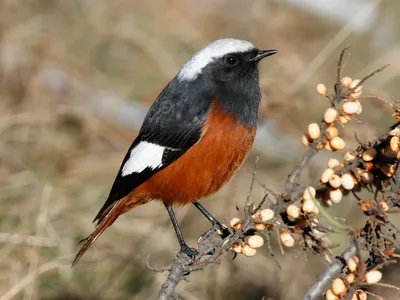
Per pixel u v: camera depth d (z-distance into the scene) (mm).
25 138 13844
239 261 11398
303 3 17203
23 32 14875
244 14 17531
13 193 12555
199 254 7738
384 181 7719
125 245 11930
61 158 13742
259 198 12594
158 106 10055
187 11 17734
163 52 15789
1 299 10078
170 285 7672
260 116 13844
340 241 9906
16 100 14391
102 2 16641
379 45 15891
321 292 7152
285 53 15719
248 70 10117
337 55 15719
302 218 7605
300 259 11375
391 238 6852
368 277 6496
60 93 14930
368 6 14664
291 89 13836
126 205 10156
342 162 7652
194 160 9703
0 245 11266
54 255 11484
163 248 11820
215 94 9867
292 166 13219
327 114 7652
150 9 17109
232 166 9898
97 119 14547
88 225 12258
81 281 11430
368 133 11930
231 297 11133
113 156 14133
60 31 15969
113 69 15852
